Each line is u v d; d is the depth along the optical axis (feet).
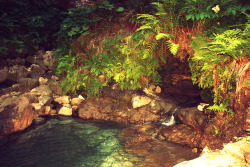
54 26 36.42
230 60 16.24
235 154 12.14
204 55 16.99
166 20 21.08
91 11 28.91
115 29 28.07
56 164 14.15
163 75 24.44
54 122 21.20
